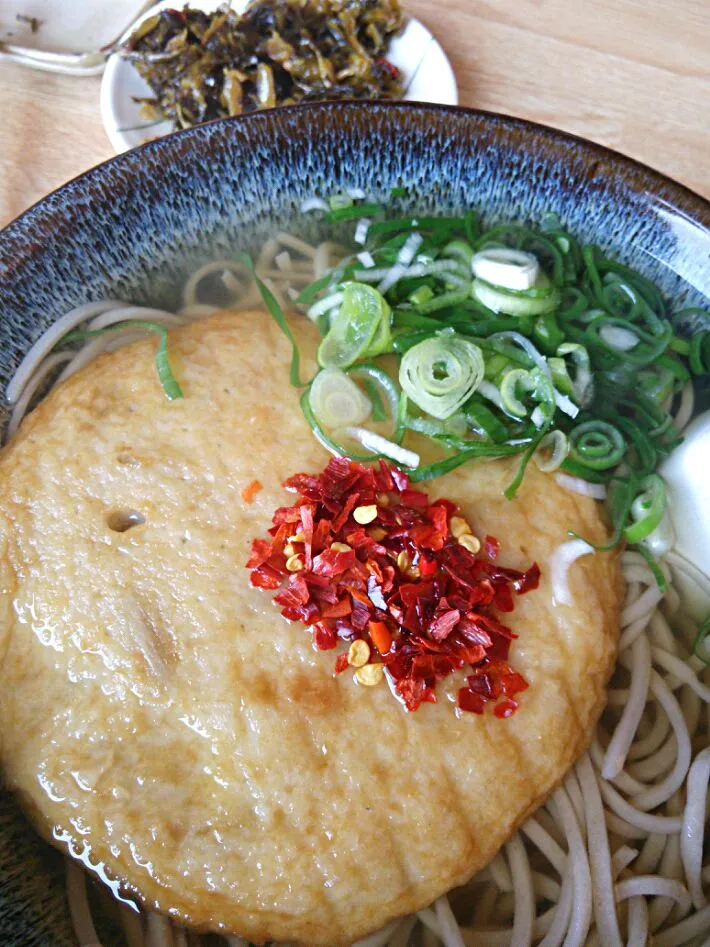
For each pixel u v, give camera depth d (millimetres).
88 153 201
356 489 133
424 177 157
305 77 209
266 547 128
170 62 206
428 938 125
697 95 211
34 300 142
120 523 133
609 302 159
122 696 121
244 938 115
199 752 119
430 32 217
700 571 150
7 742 121
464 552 129
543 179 153
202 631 124
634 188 149
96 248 146
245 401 143
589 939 128
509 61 216
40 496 132
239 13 221
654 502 146
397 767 120
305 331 157
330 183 158
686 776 138
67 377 150
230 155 149
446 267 158
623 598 146
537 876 131
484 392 148
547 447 148
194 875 114
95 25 221
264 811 116
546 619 132
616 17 222
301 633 124
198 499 133
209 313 165
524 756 124
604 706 136
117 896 117
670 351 158
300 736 119
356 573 124
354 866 115
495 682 125
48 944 109
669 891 130
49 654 124
